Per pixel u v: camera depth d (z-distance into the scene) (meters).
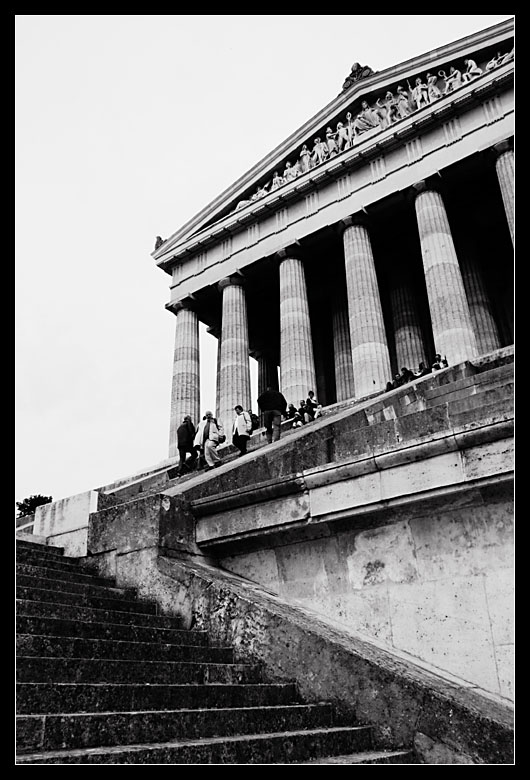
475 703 5.80
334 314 43.31
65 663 5.13
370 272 35.12
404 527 7.65
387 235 39.88
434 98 35.66
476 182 35.25
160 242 47.06
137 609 7.88
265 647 7.00
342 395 40.50
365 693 6.09
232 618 7.41
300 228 38.72
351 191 37.00
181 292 44.06
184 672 6.11
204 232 43.31
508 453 6.80
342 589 7.96
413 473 7.41
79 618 6.68
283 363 36.22
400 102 37.12
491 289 40.00
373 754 5.36
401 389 16.25
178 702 5.35
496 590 6.84
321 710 6.07
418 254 41.41
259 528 8.62
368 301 34.00
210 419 19.70
